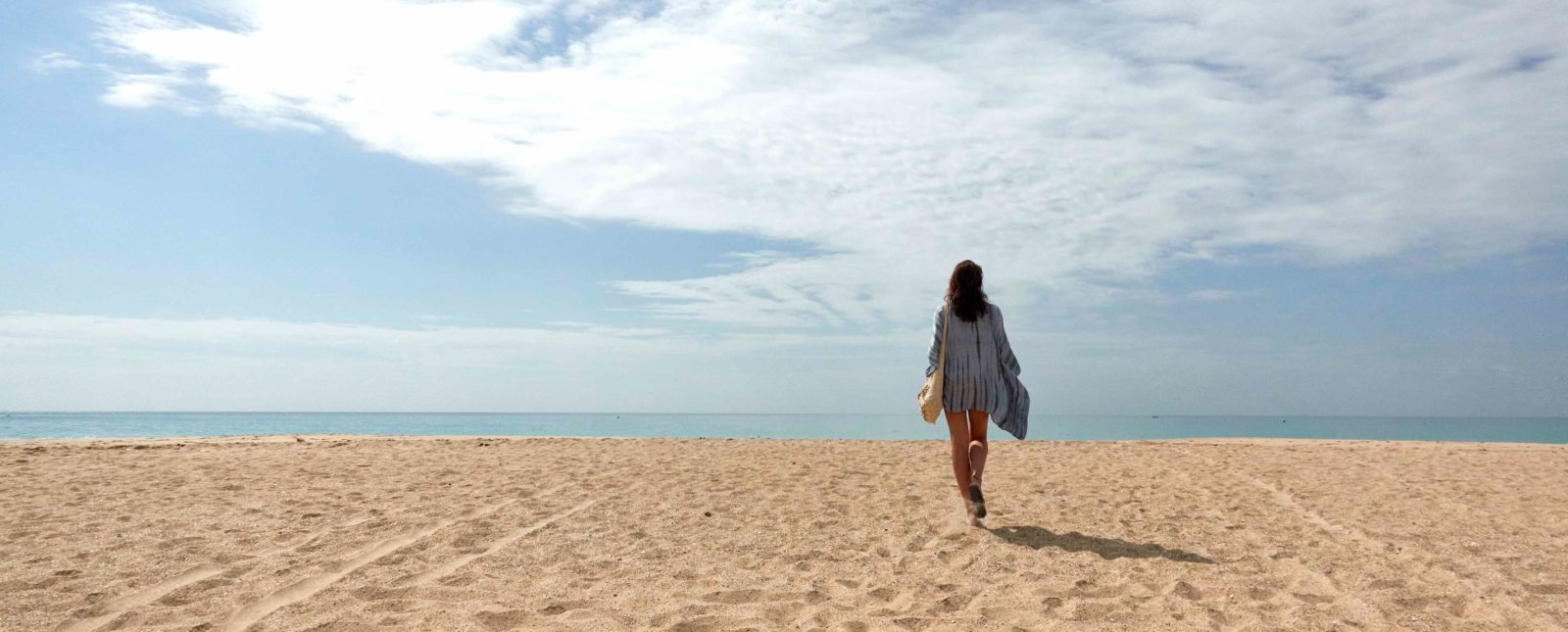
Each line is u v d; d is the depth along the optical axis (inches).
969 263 204.1
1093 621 128.3
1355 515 217.0
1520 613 131.0
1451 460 360.5
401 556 167.0
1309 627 124.3
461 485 264.4
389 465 319.9
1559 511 221.8
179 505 224.5
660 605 136.9
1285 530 198.2
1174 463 345.1
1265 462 351.9
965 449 203.6
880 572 159.5
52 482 267.6
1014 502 240.8
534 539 184.7
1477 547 177.8
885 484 275.3
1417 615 130.1
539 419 4065.0
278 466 315.6
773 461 345.7
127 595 140.2
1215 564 163.6
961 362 200.7
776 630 124.2
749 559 169.0
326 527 196.5
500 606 135.0
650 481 276.8
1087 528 201.0
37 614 129.6
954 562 166.6
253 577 151.5
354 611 130.9
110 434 1325.0
